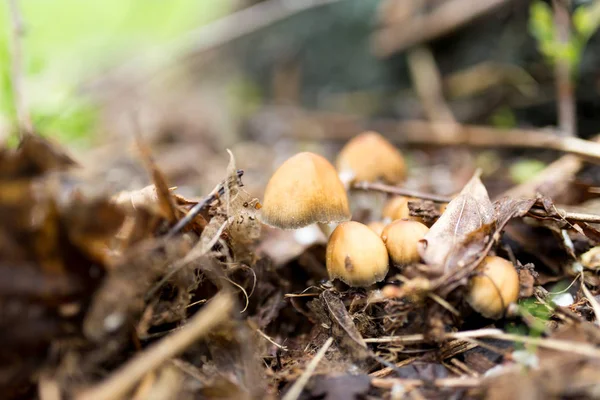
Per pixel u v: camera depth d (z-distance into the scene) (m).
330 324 0.20
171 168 0.40
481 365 0.18
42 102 0.36
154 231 0.19
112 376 0.17
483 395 0.17
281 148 0.47
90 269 0.18
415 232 0.20
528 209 0.20
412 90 0.46
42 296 0.17
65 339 0.17
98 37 0.83
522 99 0.37
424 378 0.18
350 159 0.26
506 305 0.19
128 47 0.77
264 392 0.18
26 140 0.18
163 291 0.19
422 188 0.30
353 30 0.50
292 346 0.20
